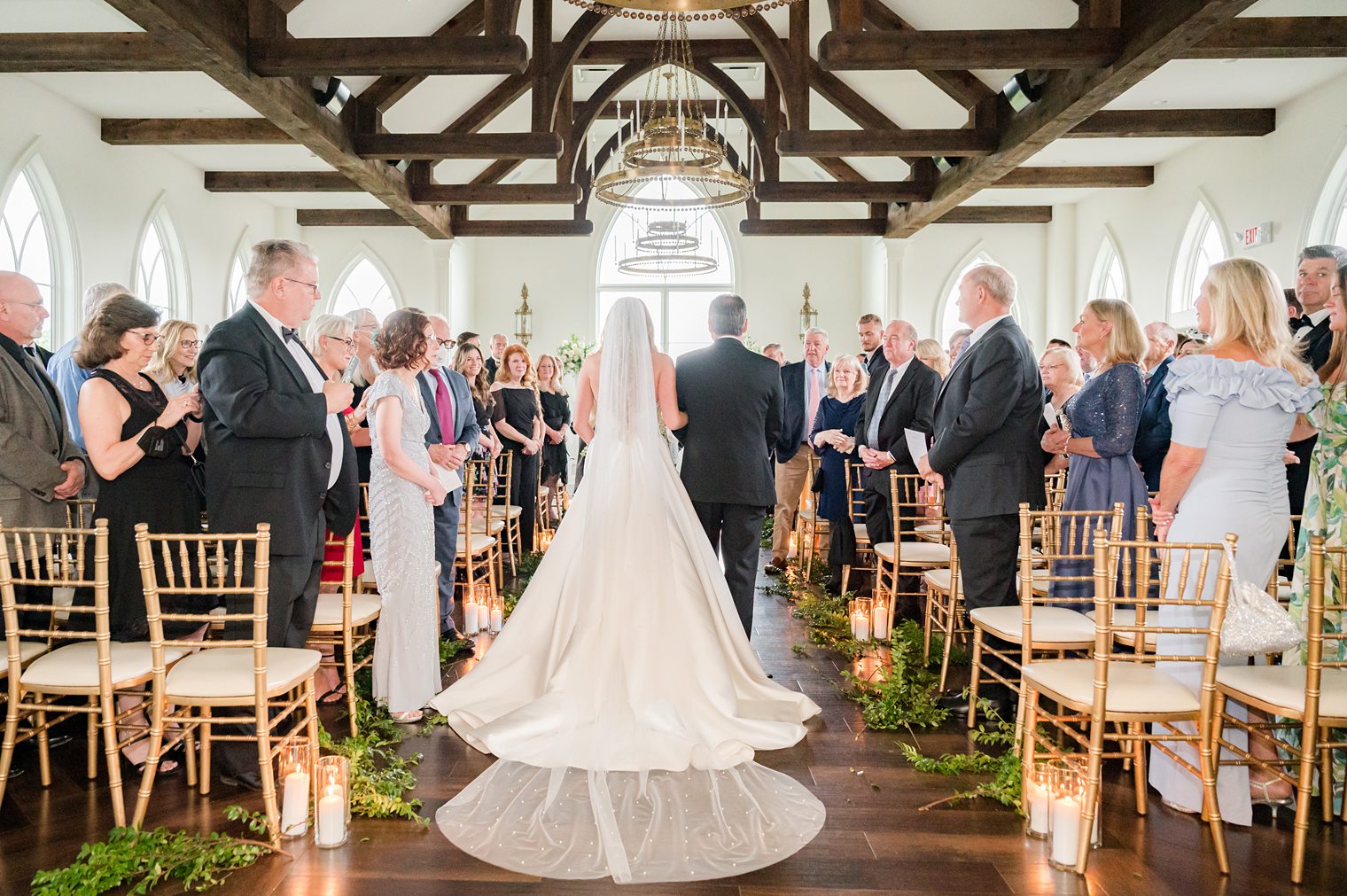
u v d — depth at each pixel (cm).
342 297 1266
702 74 1016
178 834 252
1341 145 729
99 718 312
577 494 346
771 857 246
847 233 1143
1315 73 733
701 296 1362
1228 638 238
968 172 826
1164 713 245
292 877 236
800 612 549
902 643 433
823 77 980
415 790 291
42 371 329
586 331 1350
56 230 785
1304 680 254
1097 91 583
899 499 538
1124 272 1085
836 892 230
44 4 609
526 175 1314
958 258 1230
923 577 449
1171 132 805
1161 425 373
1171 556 282
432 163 944
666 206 752
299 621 321
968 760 310
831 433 593
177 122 836
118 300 304
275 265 303
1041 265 1230
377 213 1209
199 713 298
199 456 358
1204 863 246
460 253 1271
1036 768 262
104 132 834
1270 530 271
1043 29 545
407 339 349
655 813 268
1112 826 268
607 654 312
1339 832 266
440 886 231
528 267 1348
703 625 324
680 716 313
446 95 905
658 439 344
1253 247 837
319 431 299
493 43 550
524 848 249
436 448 402
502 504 683
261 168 1013
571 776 295
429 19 762
